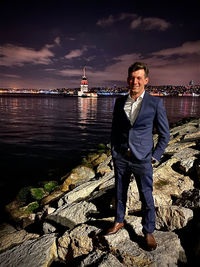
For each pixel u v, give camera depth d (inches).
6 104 2950.3
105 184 167.8
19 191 241.9
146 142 78.2
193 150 185.0
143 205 86.7
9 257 107.3
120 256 84.0
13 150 481.7
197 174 140.4
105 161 276.8
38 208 198.2
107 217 121.9
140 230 97.7
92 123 1078.4
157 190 130.0
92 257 87.8
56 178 303.9
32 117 1346.0
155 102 74.5
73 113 1740.9
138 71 72.6
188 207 111.0
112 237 92.1
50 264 105.6
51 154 448.5
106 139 641.6
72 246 103.8
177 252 85.2
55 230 133.6
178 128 437.7
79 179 242.1
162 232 96.7
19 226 171.2
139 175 81.7
